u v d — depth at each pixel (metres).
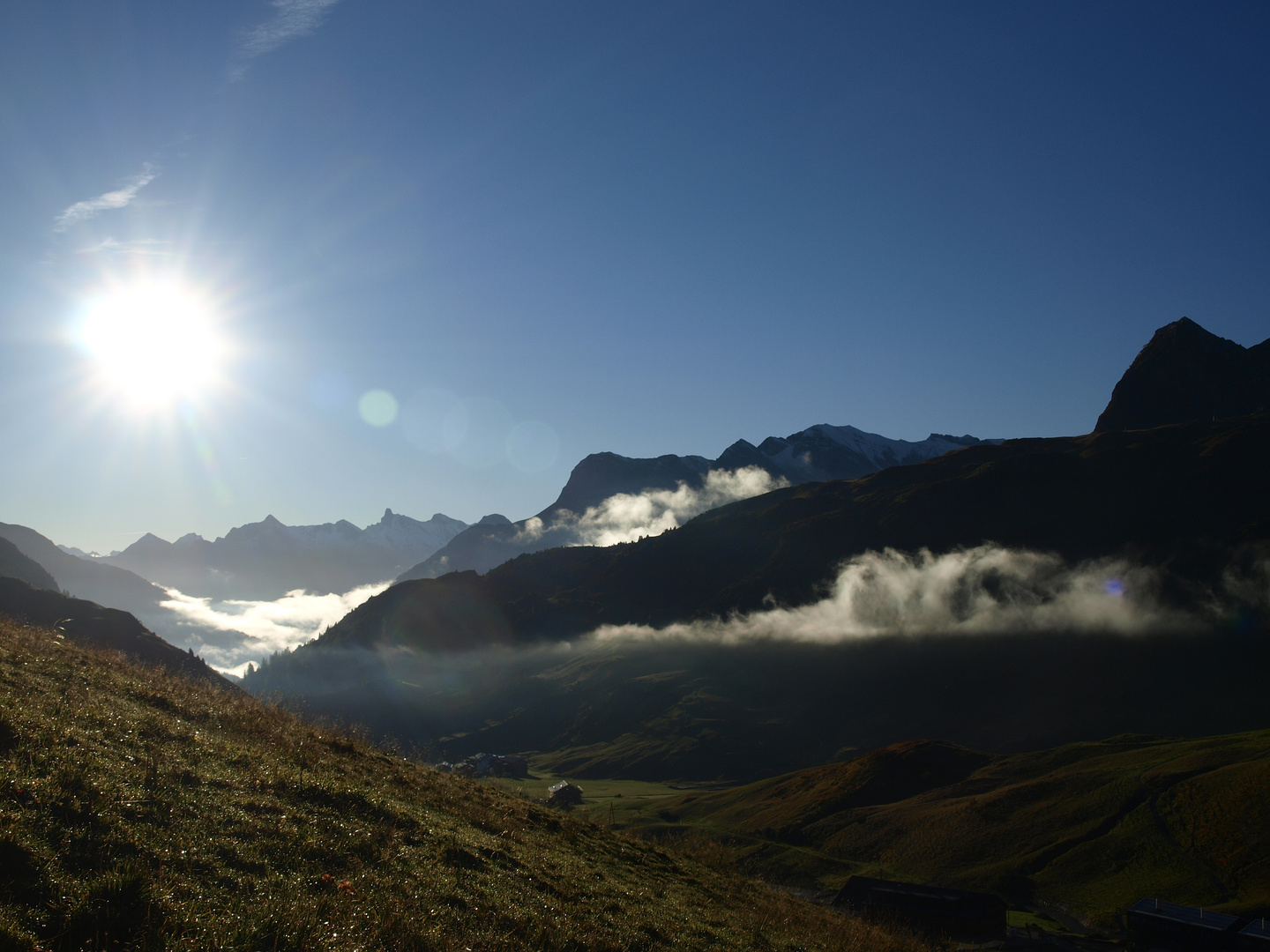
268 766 19.25
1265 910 76.50
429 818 20.80
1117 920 80.56
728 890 28.77
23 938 8.70
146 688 23.39
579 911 17.38
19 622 30.44
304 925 10.84
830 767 160.00
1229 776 104.44
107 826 12.21
